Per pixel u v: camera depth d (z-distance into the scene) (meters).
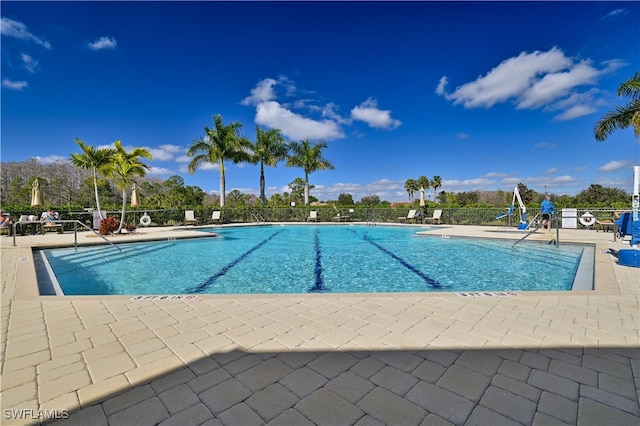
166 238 10.41
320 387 1.73
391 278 5.91
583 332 2.47
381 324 2.67
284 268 6.84
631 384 1.74
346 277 6.00
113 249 8.99
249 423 1.43
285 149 24.89
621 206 14.46
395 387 1.73
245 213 20.36
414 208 19.25
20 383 1.77
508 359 2.04
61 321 2.77
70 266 7.01
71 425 1.42
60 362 2.03
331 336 2.42
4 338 2.41
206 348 2.23
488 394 1.65
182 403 1.59
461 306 3.12
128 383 1.78
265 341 2.34
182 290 5.15
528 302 3.25
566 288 5.11
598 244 7.92
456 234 11.13
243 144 22.62
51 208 13.41
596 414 1.48
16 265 5.64
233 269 6.75
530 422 1.43
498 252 8.55
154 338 2.41
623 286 3.88
